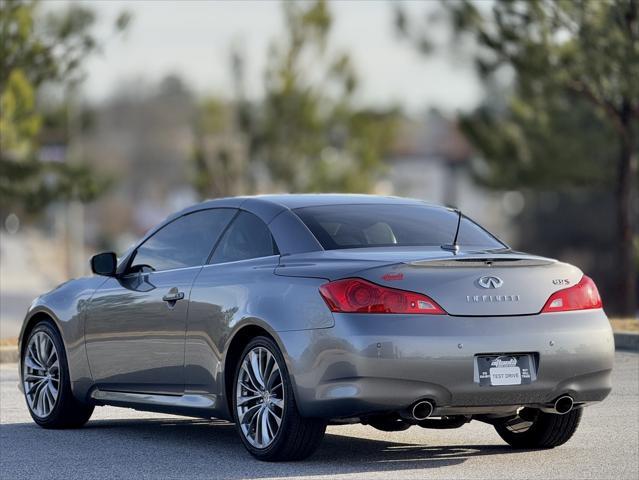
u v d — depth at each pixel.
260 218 16.48
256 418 15.61
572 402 15.41
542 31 41.16
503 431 16.86
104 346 18.08
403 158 153.00
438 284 14.76
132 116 147.12
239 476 14.55
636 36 40.38
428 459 15.71
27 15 44.47
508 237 124.75
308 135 65.62
